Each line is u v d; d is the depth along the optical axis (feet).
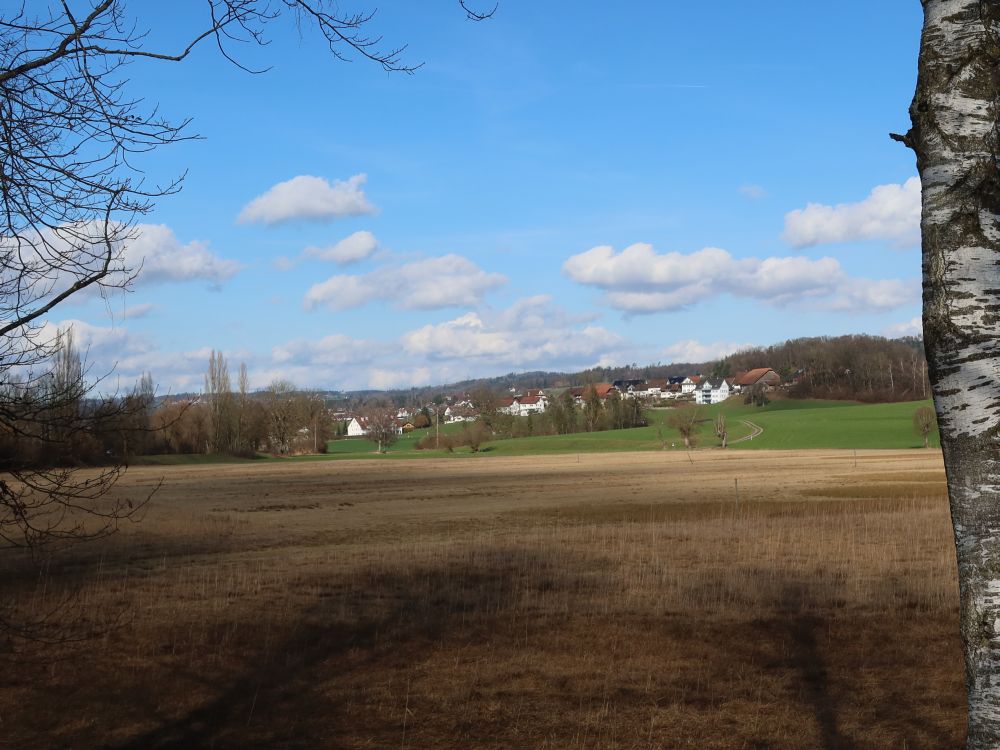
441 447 447.83
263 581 61.87
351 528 105.70
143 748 30.32
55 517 98.17
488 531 99.96
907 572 60.80
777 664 39.91
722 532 87.20
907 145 13.37
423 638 44.73
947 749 29.09
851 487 157.69
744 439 400.26
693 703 34.68
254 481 211.61
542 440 446.19
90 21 16.61
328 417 434.71
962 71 12.62
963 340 12.26
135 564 72.74
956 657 40.14
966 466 12.22
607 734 31.32
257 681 37.88
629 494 156.25
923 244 12.91
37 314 17.26
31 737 31.32
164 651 42.42
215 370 346.33
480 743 30.58
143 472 252.21
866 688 36.14
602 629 46.21
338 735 31.53
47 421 17.29
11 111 17.04
